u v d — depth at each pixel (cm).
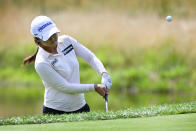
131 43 5234
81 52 1756
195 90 4066
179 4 5634
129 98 3584
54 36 1619
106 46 5381
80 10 6438
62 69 1669
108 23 5753
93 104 3108
